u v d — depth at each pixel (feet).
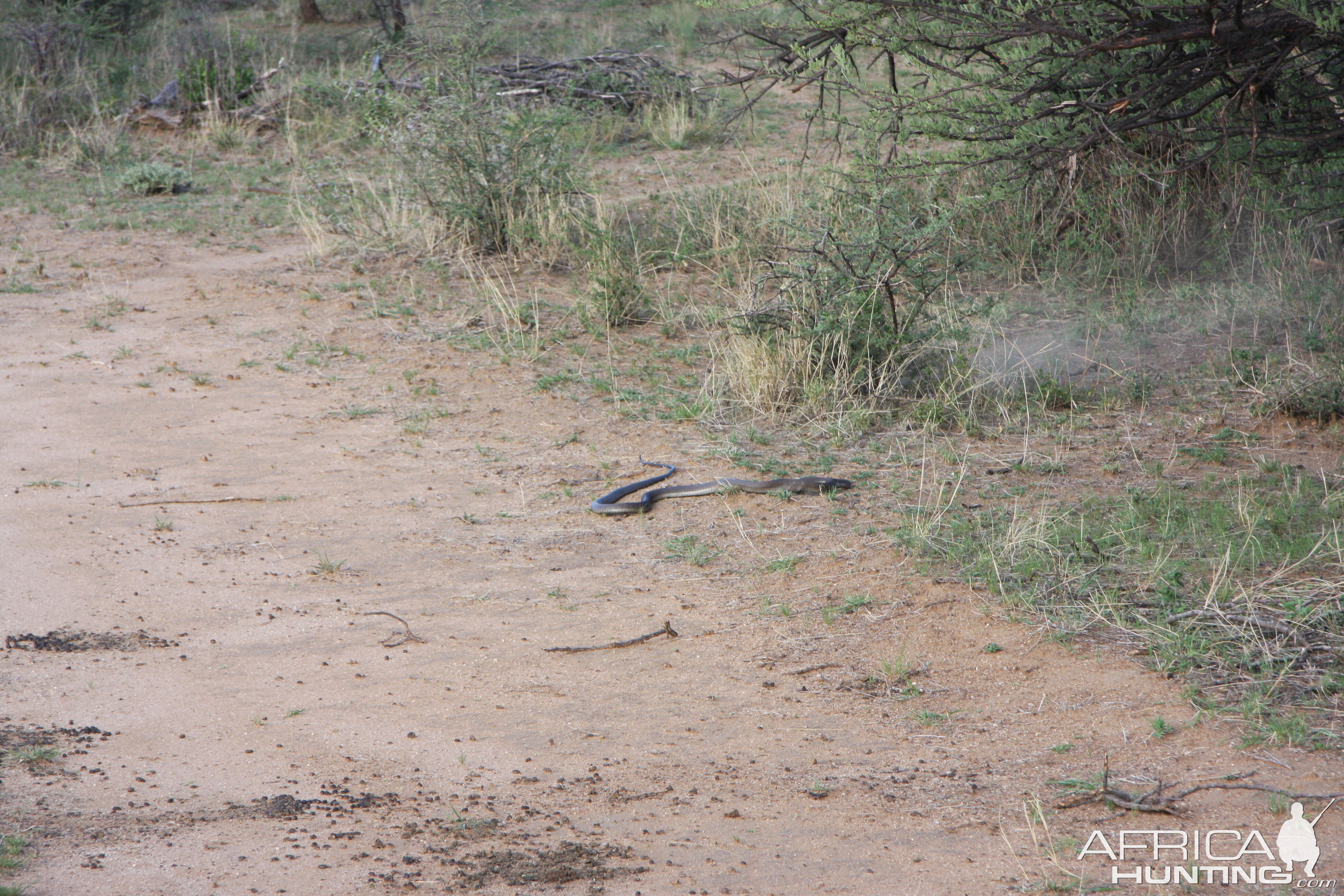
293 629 37.63
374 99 92.99
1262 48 46.19
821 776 28.84
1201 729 29.76
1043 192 76.18
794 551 42.52
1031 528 42.16
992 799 27.48
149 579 41.06
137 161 118.32
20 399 60.03
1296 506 42.78
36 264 84.89
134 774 29.09
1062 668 33.42
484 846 25.98
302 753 30.27
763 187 91.09
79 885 24.23
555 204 86.74
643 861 25.35
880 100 55.83
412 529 45.52
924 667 34.22
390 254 85.30
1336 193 60.70
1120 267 73.15
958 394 56.75
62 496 48.14
